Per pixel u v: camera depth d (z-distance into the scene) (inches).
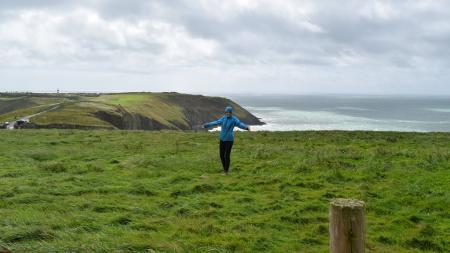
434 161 737.6
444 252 359.6
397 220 434.6
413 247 370.6
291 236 380.8
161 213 434.6
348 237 209.2
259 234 374.0
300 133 1413.6
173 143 1097.4
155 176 652.7
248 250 333.7
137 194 525.0
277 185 592.4
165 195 523.5
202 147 1016.2
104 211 435.5
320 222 424.8
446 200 499.2
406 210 474.9
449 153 810.8
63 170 677.9
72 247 311.9
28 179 592.7
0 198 469.4
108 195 508.7
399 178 632.4
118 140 1164.5
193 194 533.0
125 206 451.2
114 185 573.0
